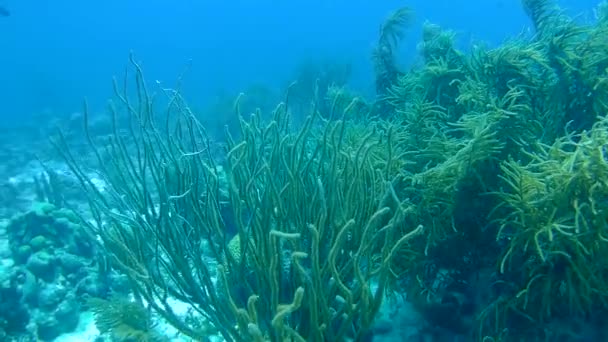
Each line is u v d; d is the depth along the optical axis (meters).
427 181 3.87
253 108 13.96
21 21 112.56
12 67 85.94
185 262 4.01
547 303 3.26
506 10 71.75
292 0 105.38
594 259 2.97
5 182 11.27
